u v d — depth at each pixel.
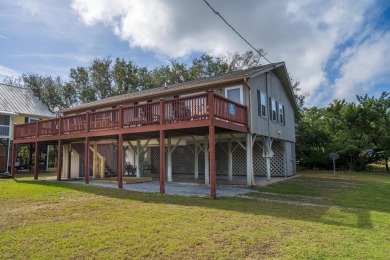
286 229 5.18
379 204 7.91
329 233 4.95
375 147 21.55
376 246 4.30
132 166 17.53
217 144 18.27
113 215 6.23
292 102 19.02
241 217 6.05
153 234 4.86
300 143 24.02
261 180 14.49
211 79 14.30
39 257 3.95
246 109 11.91
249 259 3.86
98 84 33.53
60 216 6.18
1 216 6.18
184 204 7.50
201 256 3.98
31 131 15.41
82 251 4.15
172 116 9.52
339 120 23.28
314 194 9.78
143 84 34.41
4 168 21.59
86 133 12.36
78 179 15.09
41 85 34.19
